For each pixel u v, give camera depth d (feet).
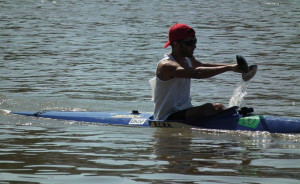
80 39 169.68
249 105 86.69
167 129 71.15
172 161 53.11
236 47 154.71
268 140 63.98
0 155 55.16
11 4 288.51
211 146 60.49
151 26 203.82
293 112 81.51
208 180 46.37
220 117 71.36
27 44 157.99
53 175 47.85
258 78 111.55
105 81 108.99
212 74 66.74
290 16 239.71
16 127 71.72
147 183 45.42
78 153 56.39
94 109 85.81
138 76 114.52
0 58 134.31
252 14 246.68
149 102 91.20
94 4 293.23
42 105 87.81
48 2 302.25
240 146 60.59
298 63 129.70
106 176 47.52
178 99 72.69
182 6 282.15
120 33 184.34
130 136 66.39
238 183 45.55
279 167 50.96
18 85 103.40
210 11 258.57
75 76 113.70
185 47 70.95
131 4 293.84
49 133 67.82
